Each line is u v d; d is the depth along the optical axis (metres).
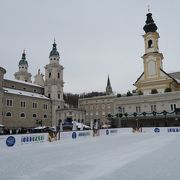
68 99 170.38
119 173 11.85
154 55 67.12
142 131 53.06
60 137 36.25
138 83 69.06
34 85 94.56
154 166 13.51
